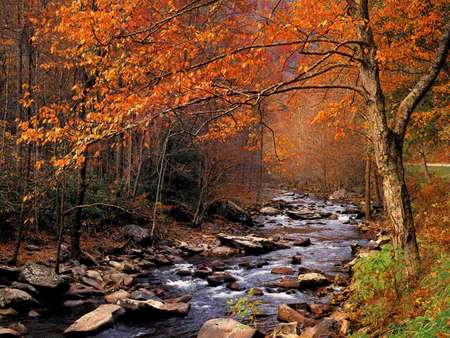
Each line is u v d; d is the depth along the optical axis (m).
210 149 22.39
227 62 5.87
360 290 7.77
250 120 8.19
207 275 14.46
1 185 15.41
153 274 14.80
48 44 14.92
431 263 7.12
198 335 8.67
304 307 10.63
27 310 10.27
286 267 15.31
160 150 22.39
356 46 7.31
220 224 25.66
